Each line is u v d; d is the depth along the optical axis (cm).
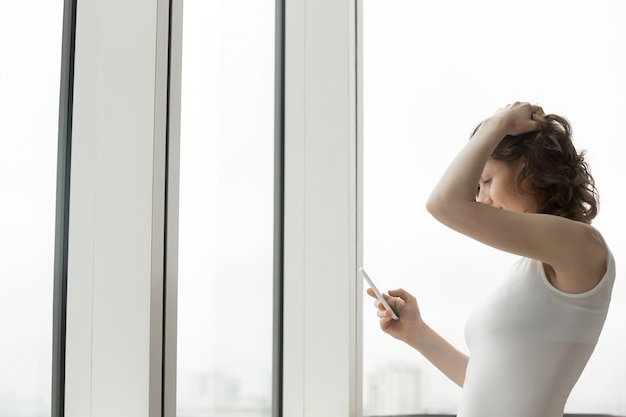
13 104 121
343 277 180
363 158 194
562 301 108
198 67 162
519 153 115
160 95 125
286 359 184
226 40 171
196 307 158
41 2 126
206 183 162
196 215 159
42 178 125
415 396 191
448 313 193
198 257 159
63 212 128
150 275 121
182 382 154
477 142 111
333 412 178
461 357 140
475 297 193
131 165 124
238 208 173
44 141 126
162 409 123
